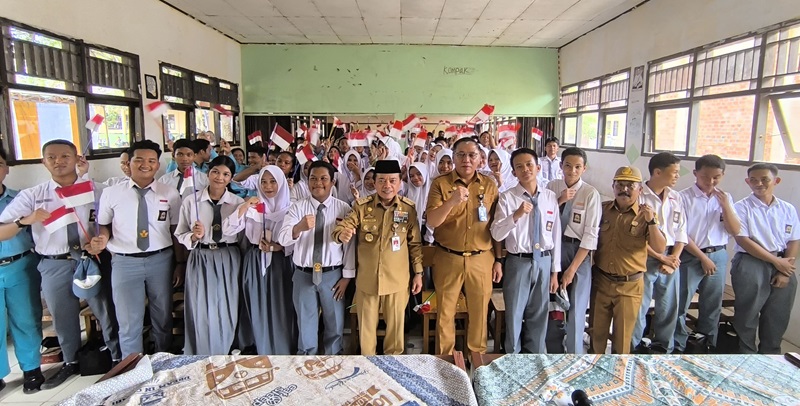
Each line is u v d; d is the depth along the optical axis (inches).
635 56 231.3
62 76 155.8
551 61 341.1
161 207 98.7
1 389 97.2
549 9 240.1
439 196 93.1
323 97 339.6
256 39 319.3
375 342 96.4
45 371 104.3
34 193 96.6
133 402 48.5
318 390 51.6
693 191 106.7
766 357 59.7
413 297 125.8
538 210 90.8
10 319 95.3
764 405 48.9
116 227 95.1
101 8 177.2
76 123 164.9
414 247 96.4
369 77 339.0
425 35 305.6
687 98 185.9
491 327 120.9
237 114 327.0
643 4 223.6
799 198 123.4
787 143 135.3
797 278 115.6
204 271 96.0
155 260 98.0
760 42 145.1
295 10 245.1
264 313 101.6
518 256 92.0
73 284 94.7
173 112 238.2
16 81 136.1
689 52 184.2
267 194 103.5
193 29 260.2
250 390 51.5
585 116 297.6
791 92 133.0
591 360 58.9
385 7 240.2
